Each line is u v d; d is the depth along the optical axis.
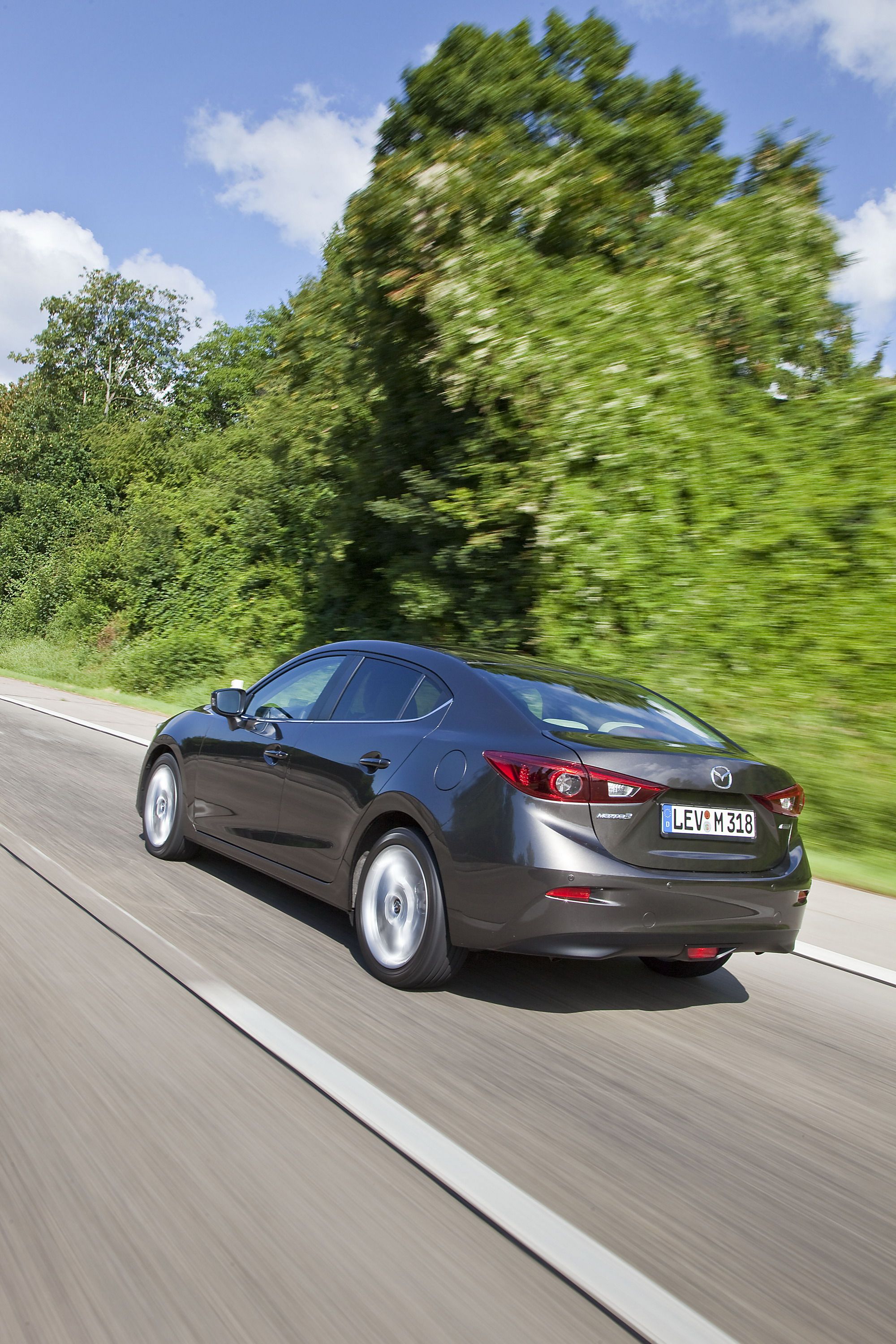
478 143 12.58
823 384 15.04
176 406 46.41
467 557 13.65
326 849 4.87
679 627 12.02
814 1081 3.84
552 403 12.19
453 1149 2.97
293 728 5.36
